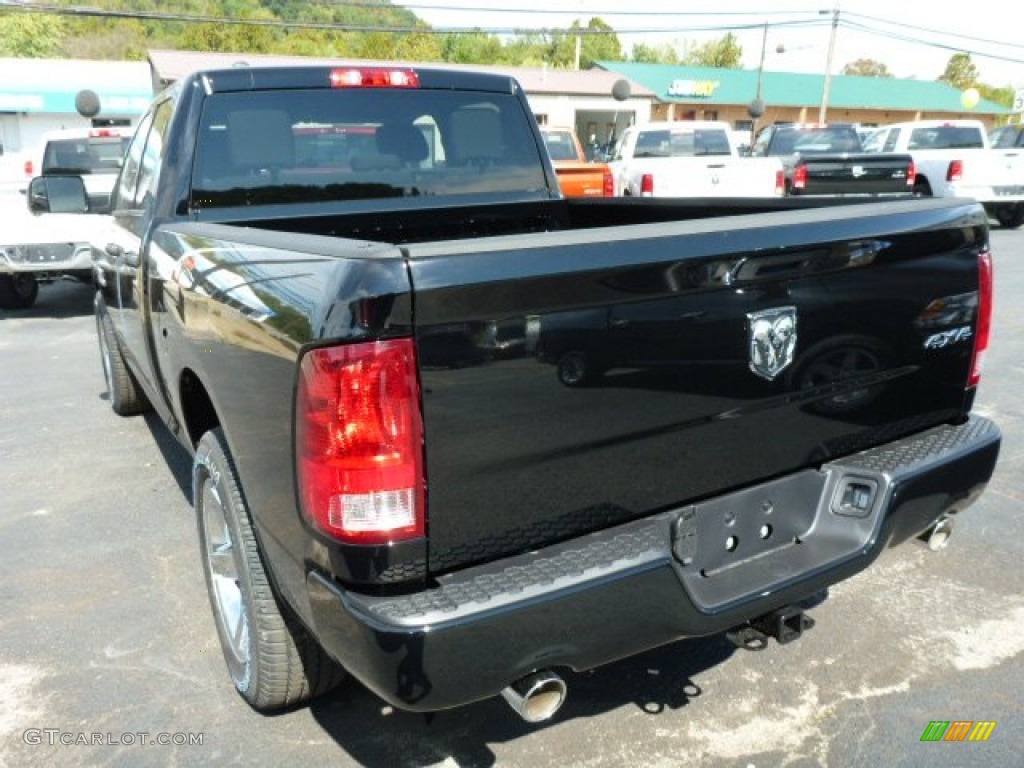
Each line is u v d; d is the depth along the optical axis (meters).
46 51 71.56
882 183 12.80
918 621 3.33
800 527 2.58
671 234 2.11
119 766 2.58
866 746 2.65
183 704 2.88
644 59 90.44
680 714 2.81
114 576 3.74
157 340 3.44
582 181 12.62
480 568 2.05
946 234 2.69
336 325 1.84
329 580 2.00
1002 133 17.58
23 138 34.78
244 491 2.43
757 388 2.37
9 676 3.03
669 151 14.00
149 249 3.40
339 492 1.90
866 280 2.52
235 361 2.34
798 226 2.33
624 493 2.23
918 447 2.75
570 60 74.69
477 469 1.98
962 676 2.99
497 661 1.95
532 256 1.92
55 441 5.50
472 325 1.90
